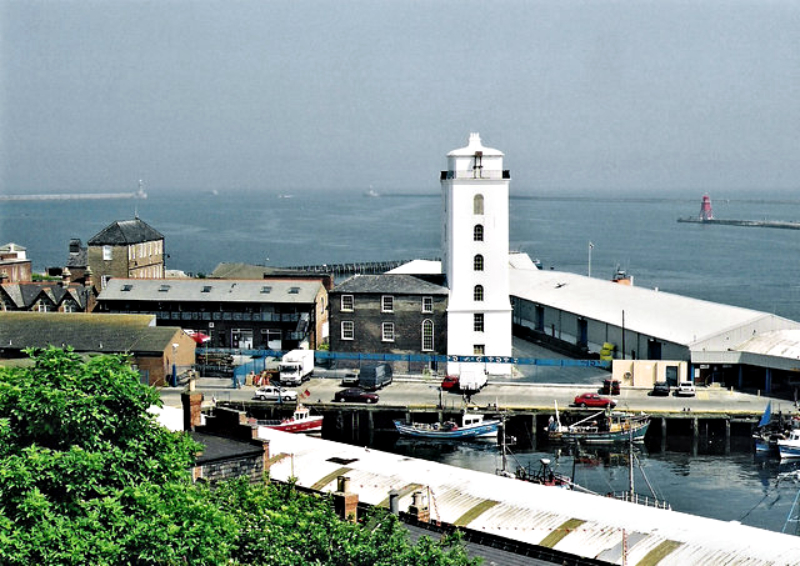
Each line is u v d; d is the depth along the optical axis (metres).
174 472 39.97
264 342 133.38
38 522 34.00
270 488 47.34
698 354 115.44
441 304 123.81
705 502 82.75
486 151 122.81
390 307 124.94
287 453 71.50
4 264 173.88
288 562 39.09
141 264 162.25
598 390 114.69
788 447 93.94
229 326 133.50
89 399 37.97
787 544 53.34
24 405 37.56
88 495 36.59
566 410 105.00
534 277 164.62
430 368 123.38
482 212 123.25
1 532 32.84
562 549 54.16
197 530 36.22
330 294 125.94
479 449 99.94
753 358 113.56
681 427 103.94
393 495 54.47
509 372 123.19
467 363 122.31
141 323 121.50
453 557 40.09
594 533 55.62
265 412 108.19
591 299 144.62
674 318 126.19
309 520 41.94
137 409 39.91
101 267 158.50
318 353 124.31
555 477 82.25
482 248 123.44
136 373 41.41
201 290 134.75
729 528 56.16
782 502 82.62
